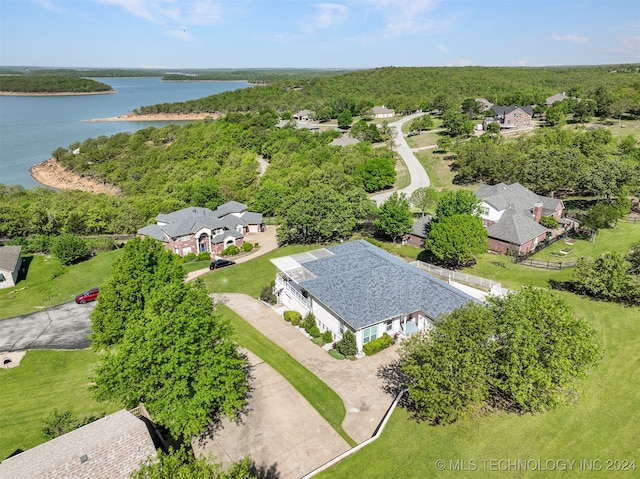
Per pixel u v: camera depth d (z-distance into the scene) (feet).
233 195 298.97
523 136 362.12
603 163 231.91
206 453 86.33
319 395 102.22
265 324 136.77
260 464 83.71
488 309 91.91
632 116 426.10
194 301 92.48
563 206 226.58
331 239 216.33
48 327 142.41
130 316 103.30
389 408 96.89
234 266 188.75
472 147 309.01
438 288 124.67
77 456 69.05
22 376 115.24
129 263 106.93
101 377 83.51
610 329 121.39
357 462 82.38
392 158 357.00
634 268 138.21
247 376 109.91
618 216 194.39
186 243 203.21
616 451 82.07
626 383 99.86
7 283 176.45
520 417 91.20
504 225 188.34
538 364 82.33
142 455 72.79
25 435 93.25
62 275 188.55
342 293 124.47
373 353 116.78
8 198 303.48
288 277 139.23
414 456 82.99
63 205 281.95
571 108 448.24
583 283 135.54
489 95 613.93
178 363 82.38
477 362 80.89
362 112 578.25
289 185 298.15
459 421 90.48
